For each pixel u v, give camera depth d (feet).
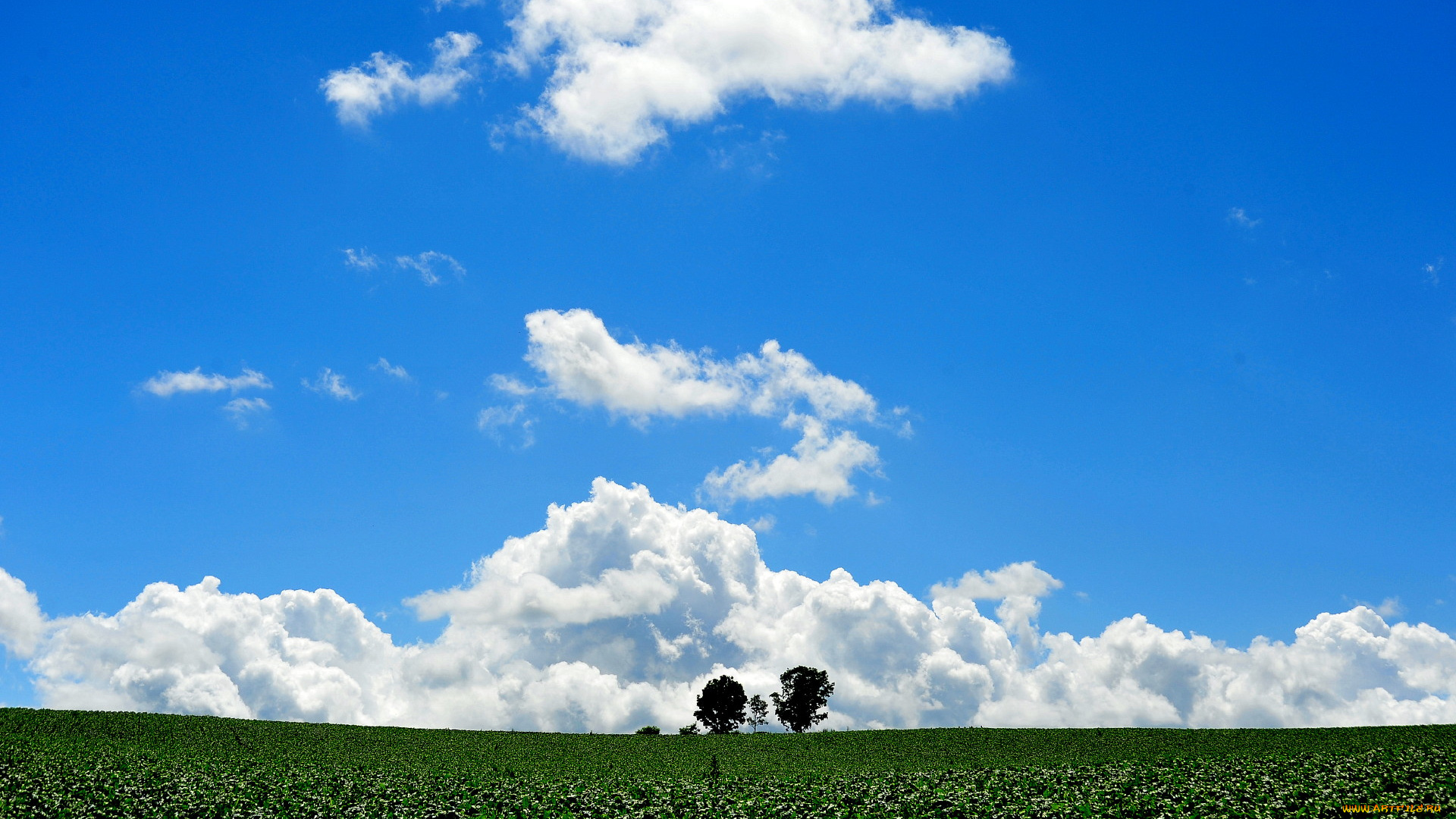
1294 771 123.85
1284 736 213.87
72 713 232.94
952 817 107.14
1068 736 244.22
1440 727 206.18
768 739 273.13
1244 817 95.91
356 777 155.84
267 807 124.77
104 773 146.92
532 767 190.39
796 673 409.90
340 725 266.16
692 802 124.77
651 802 126.00
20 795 125.80
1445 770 115.65
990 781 132.05
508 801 129.08
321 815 119.75
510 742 257.96
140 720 233.76
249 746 214.90
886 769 180.65
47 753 170.91
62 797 124.77
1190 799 106.22
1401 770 118.01
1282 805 100.27
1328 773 121.19
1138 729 247.91
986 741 247.09
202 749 202.59
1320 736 208.23
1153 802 105.81
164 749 196.13
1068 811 104.37
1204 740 219.41
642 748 249.14
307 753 208.13
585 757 222.07
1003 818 103.40
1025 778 134.00
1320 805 98.89
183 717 247.50
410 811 121.70
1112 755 201.05
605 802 126.72
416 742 245.86
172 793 131.34
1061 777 132.87
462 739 257.34
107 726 219.82
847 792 126.93
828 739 270.05
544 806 124.06
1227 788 111.55
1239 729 233.76
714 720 405.39
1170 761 152.66
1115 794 113.09
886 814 109.09
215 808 121.70
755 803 119.75
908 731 275.39
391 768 177.17
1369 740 193.16
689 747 252.01
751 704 408.67
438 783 148.66
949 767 175.94
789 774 167.43
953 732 268.00
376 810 122.62
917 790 126.21
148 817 116.16
